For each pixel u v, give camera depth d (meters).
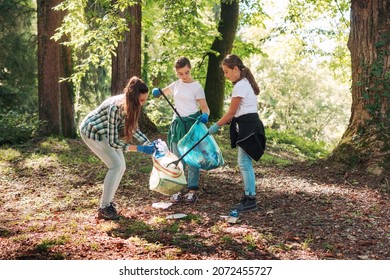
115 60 12.55
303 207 6.27
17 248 4.89
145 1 15.74
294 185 7.32
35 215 6.44
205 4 16.53
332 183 7.41
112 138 5.53
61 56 13.72
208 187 7.45
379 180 7.30
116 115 5.50
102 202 5.93
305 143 17.41
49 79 13.09
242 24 19.08
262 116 32.75
